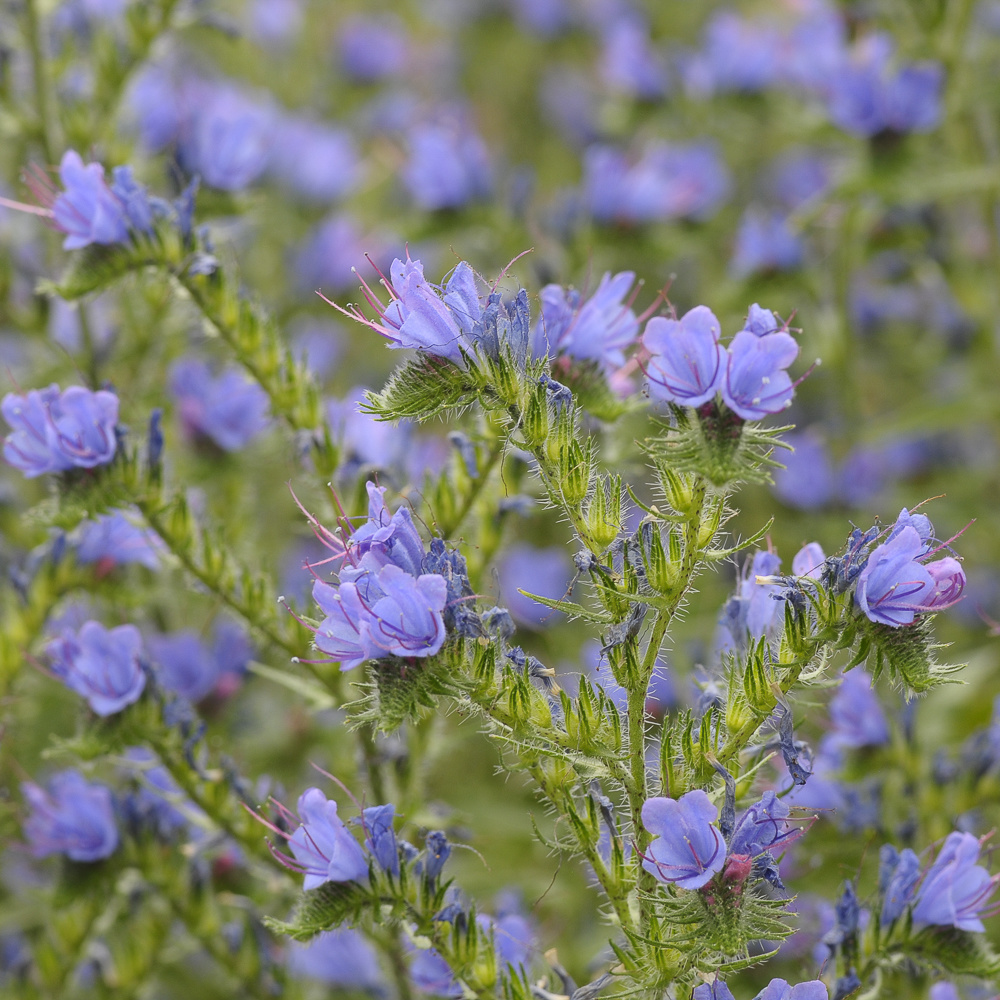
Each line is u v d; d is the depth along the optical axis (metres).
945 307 11.99
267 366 6.40
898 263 12.32
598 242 10.37
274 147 11.46
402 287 4.55
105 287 6.14
